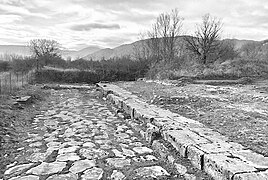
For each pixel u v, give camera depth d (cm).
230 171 305
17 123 699
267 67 2269
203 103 884
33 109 955
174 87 1434
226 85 1600
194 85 1530
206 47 2838
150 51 2627
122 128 679
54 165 423
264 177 288
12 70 2453
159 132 541
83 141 561
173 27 2541
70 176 381
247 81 1764
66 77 2203
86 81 2256
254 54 3359
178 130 502
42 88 1694
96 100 1256
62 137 594
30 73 2102
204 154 366
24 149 506
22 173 394
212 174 342
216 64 2316
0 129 600
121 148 512
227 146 406
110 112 923
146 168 408
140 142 553
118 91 1257
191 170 376
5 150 496
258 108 777
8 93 1112
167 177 373
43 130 659
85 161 440
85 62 2561
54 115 864
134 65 2433
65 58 2712
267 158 349
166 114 674
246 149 391
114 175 383
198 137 455
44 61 2498
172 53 2503
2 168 415
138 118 716
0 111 754
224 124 575
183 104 880
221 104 858
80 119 798
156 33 2561
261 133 495
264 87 1379
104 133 629
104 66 2423
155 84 1680
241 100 947
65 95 1434
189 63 2336
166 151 458
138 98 1016
